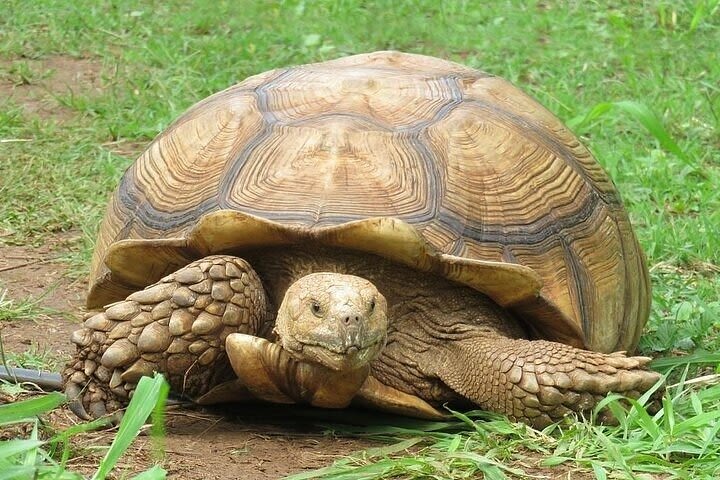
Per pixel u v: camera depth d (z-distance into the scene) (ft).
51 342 18.02
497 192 14.53
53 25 38.63
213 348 13.50
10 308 19.26
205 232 13.67
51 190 25.73
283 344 13.07
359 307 12.62
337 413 14.08
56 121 30.40
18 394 14.80
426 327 14.15
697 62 35.01
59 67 35.55
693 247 22.34
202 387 13.87
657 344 17.75
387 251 13.50
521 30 38.34
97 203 25.17
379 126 14.82
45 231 24.02
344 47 37.35
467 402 14.29
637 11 40.42
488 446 12.92
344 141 14.48
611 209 16.37
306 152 14.43
